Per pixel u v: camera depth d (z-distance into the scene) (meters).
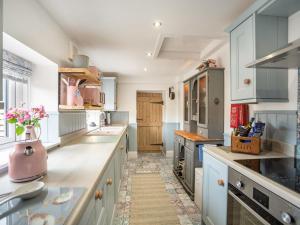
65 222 0.60
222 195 1.44
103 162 1.27
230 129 2.37
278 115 1.60
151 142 5.67
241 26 1.62
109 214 1.50
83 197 0.77
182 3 1.45
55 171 1.09
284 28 1.49
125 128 3.76
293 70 1.46
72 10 1.54
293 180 0.97
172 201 2.49
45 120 1.82
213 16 1.65
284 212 0.84
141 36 2.08
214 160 1.59
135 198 2.57
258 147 1.50
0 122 1.47
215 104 2.54
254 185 1.06
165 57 2.91
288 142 1.50
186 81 3.49
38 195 0.78
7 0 1.11
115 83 4.40
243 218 1.20
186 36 2.11
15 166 0.95
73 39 2.17
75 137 2.36
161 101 5.64
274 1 1.28
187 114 3.53
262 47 1.46
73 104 1.90
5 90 1.53
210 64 2.55
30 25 1.34
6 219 0.62
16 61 1.53
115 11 1.56
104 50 2.57
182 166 3.09
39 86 1.81
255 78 1.46
